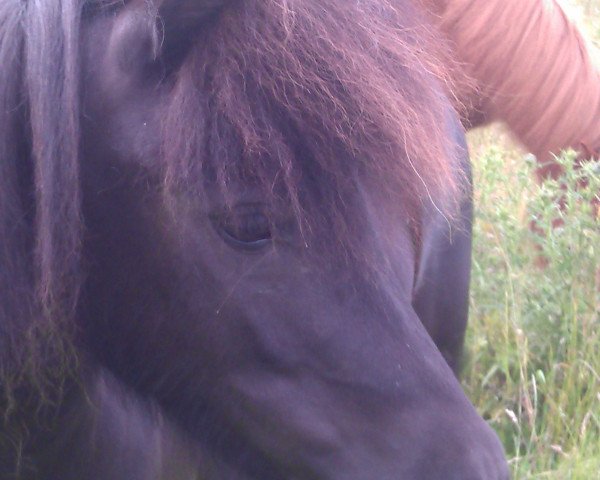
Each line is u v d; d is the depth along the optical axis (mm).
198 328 624
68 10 617
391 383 600
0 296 619
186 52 601
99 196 625
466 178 949
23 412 688
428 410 600
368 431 602
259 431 631
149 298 635
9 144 618
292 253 595
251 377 622
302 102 581
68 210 595
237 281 603
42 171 588
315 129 581
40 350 642
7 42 625
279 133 581
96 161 622
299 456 617
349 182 589
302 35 588
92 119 622
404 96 609
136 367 663
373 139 590
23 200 625
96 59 630
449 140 697
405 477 593
